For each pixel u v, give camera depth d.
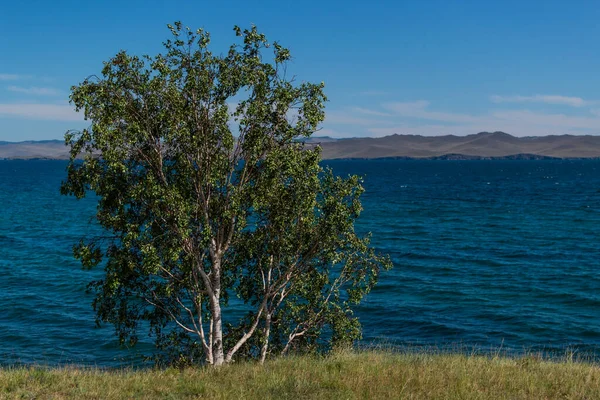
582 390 14.10
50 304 35.97
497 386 14.55
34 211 93.69
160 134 17.50
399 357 18.84
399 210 97.12
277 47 18.22
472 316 33.91
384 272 46.09
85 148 16.66
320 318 20.77
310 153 18.42
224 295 19.97
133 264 17.28
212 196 18.39
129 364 25.66
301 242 19.19
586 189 150.12
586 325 31.84
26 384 14.21
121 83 17.03
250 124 17.95
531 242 61.62
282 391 13.88
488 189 152.62
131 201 17.42
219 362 18.38
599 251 55.34
